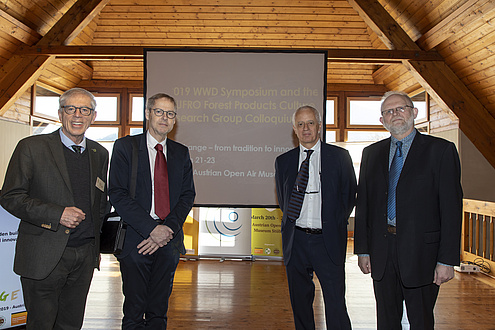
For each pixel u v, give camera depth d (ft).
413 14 18.01
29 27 18.42
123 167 6.88
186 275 15.08
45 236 6.09
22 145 6.22
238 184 14.56
